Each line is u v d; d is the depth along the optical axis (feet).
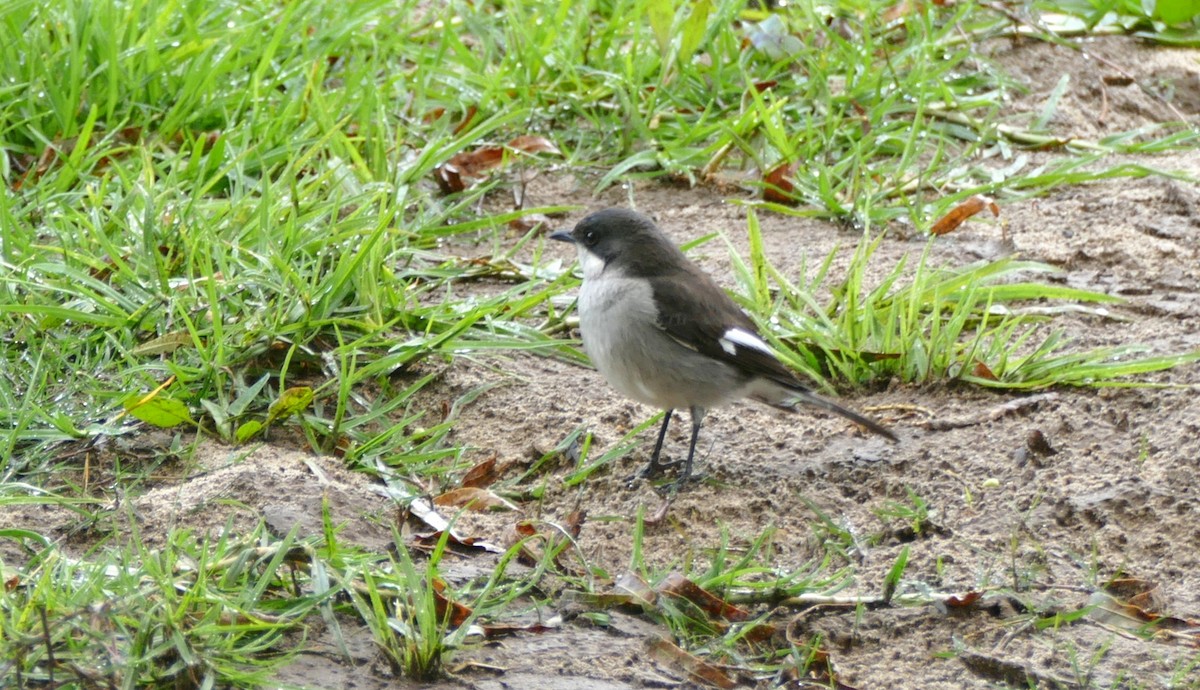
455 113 49.57
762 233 44.19
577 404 34.91
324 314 35.76
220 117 45.85
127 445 31.71
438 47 52.60
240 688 23.02
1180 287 40.16
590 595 26.58
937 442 32.91
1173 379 34.78
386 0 52.11
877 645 25.99
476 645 24.94
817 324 37.73
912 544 29.04
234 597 24.50
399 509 29.68
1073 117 51.93
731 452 33.19
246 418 33.30
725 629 26.25
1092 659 25.36
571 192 46.98
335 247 38.04
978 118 51.72
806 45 52.06
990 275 39.45
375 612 24.30
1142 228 43.86
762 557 28.91
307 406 33.40
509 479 31.94
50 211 39.37
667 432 34.17
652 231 33.91
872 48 53.52
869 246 42.91
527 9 55.26
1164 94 54.60
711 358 32.01
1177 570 28.02
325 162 43.21
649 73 51.21
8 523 28.17
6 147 42.88
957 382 35.68
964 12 53.93
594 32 53.72
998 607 26.81
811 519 30.25
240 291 36.22
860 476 31.65
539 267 41.11
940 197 45.24
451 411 34.30
